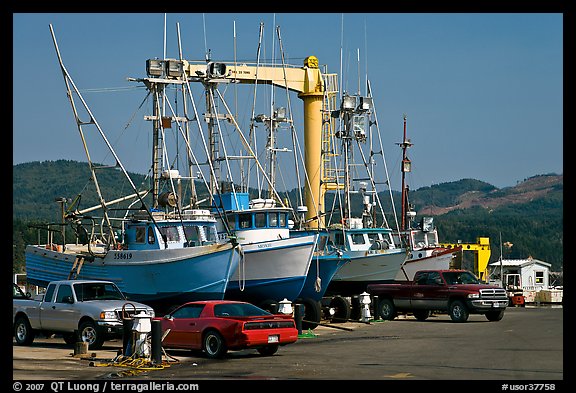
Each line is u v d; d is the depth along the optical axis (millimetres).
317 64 53094
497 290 36750
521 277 75812
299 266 35250
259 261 35562
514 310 49562
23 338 26438
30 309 26328
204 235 34750
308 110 52938
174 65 35844
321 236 41562
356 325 35688
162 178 35969
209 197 40250
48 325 25797
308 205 52406
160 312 33250
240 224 37625
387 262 43719
